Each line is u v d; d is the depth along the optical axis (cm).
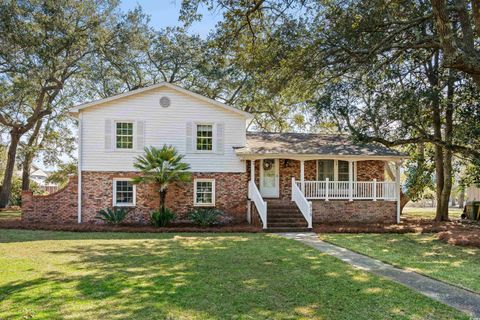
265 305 568
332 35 1428
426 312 540
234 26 1345
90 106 1752
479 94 1413
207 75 2811
